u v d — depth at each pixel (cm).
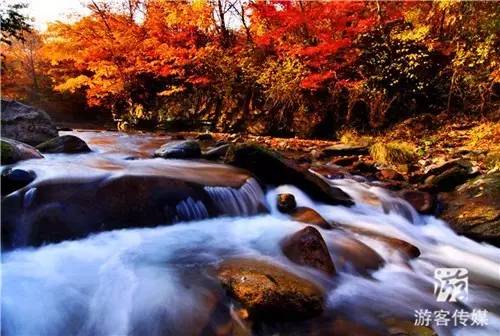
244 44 1480
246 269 335
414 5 1112
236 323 279
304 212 504
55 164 527
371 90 1121
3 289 310
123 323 295
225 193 496
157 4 1586
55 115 2184
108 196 428
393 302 347
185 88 1600
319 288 330
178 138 1149
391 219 573
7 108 832
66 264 353
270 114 1331
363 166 806
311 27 1154
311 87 1200
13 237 373
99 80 1659
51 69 1980
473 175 648
